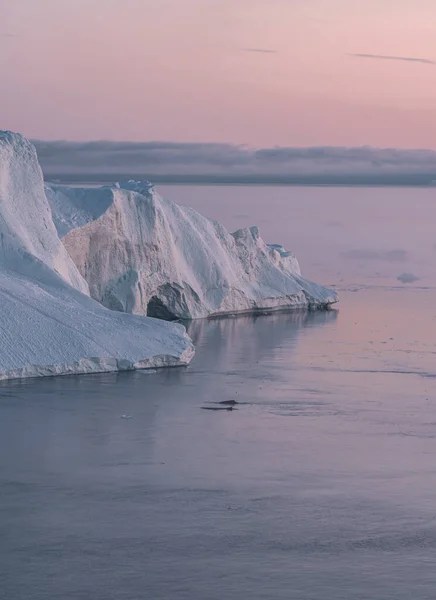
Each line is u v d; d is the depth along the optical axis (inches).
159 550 1533.0
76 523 1628.9
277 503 1723.7
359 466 1925.4
